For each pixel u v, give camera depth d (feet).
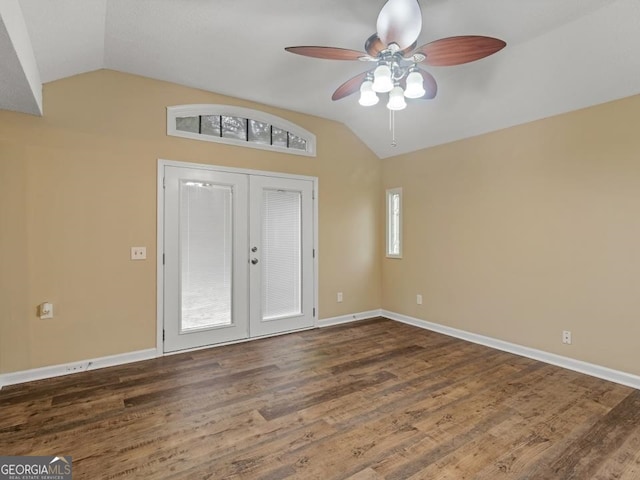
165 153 11.01
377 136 15.06
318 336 13.16
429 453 6.19
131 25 8.08
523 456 6.10
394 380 9.24
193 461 5.94
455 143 13.21
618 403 7.94
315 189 14.32
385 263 16.26
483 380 9.23
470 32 8.14
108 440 6.51
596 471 5.73
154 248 10.85
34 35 7.13
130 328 10.49
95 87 9.95
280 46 9.10
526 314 11.03
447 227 13.53
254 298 12.80
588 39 7.97
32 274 9.17
